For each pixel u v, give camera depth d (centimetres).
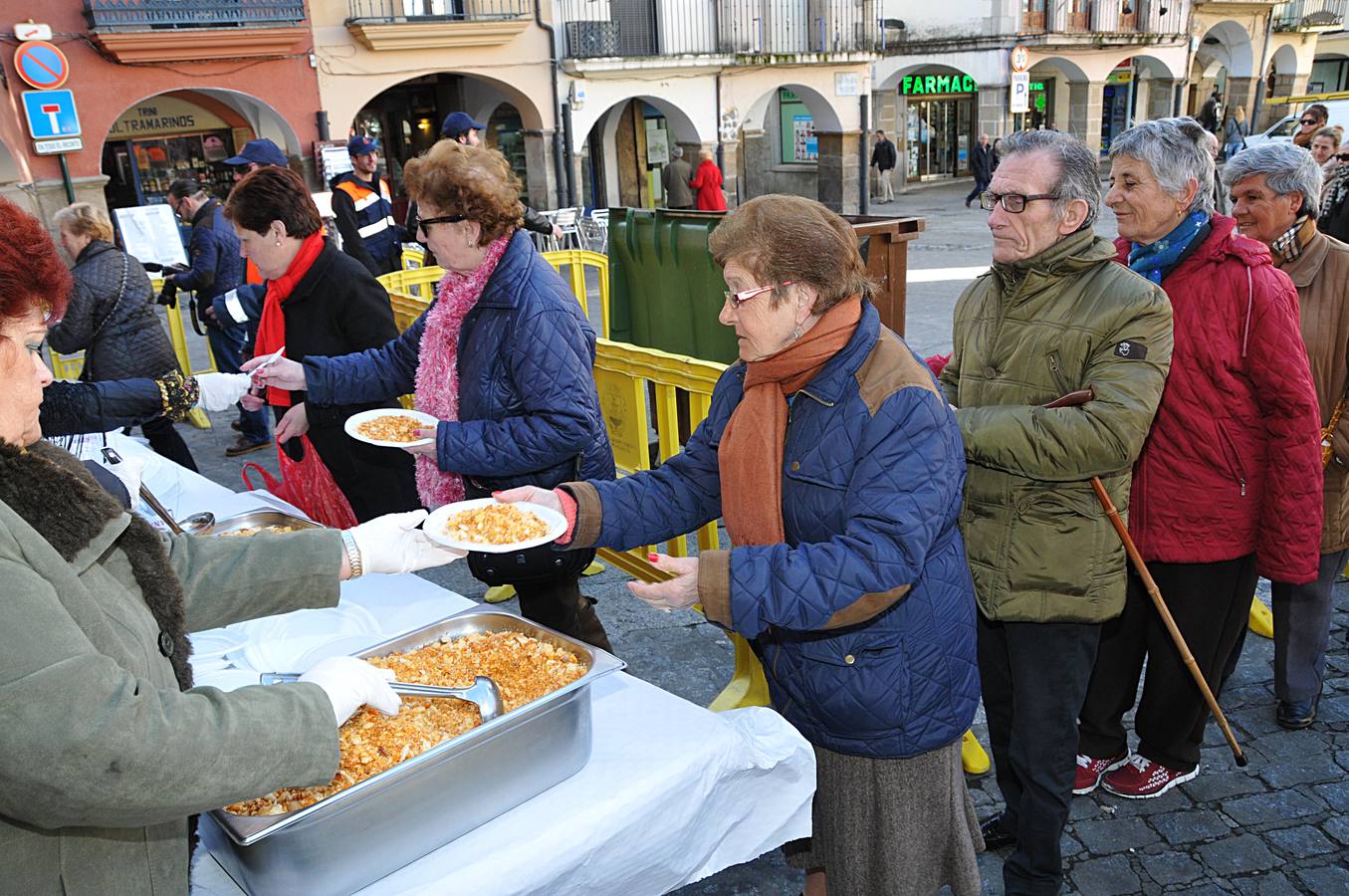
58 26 1335
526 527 193
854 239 185
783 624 174
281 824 130
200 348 1023
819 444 184
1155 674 289
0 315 120
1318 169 312
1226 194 324
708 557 175
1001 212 227
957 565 197
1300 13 3148
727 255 181
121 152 1605
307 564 173
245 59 1475
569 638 179
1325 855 280
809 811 198
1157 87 2880
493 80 1708
